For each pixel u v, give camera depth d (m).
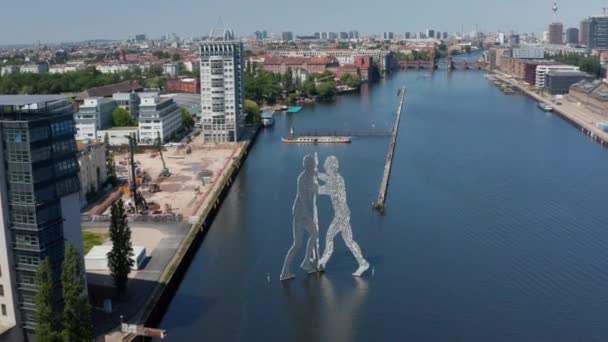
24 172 135.88
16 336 142.62
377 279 183.50
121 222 162.62
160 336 144.88
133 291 169.50
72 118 149.00
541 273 187.38
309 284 181.50
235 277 187.62
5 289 141.50
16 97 151.62
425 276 185.25
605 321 159.25
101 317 154.75
